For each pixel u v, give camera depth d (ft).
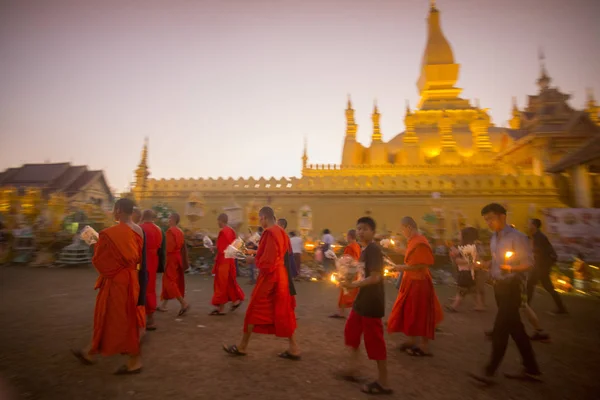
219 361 13.34
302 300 27.27
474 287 24.34
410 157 74.08
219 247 21.20
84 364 12.58
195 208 51.47
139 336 12.23
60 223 45.24
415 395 10.95
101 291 12.05
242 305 24.12
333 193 50.90
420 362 14.07
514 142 58.23
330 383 11.55
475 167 67.62
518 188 48.21
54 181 106.73
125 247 12.00
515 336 12.12
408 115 77.66
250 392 10.69
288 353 13.84
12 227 46.19
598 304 26.53
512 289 12.11
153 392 10.54
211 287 31.27
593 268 31.17
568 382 12.24
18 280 31.89
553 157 51.88
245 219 50.72
